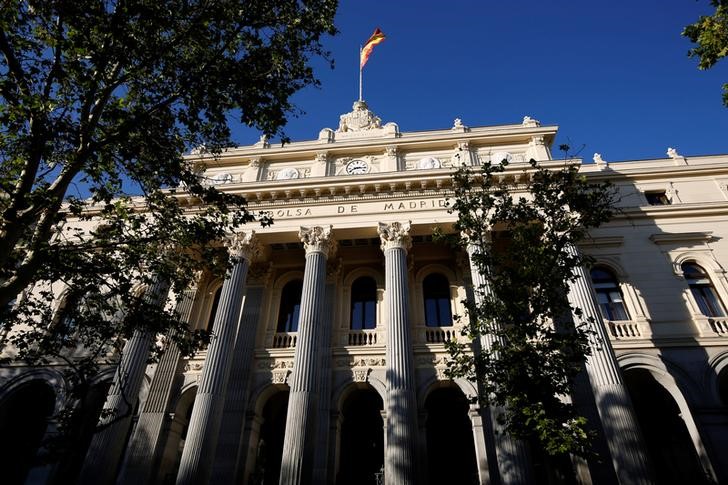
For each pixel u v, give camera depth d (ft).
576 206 47.01
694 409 60.03
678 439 64.13
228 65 39.24
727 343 64.18
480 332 46.65
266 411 72.59
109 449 57.57
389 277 67.56
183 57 40.22
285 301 80.02
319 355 63.21
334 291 75.72
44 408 73.77
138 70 39.11
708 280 72.28
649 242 75.41
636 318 68.23
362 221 73.31
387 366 60.39
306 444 55.67
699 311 68.03
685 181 82.74
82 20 36.22
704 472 56.44
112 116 38.17
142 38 38.24
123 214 45.39
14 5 34.60
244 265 71.82
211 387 60.75
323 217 74.54
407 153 83.35
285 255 82.58
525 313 46.42
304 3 40.50
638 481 48.44
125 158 41.14
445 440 68.39
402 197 74.69
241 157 85.40
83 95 38.19
